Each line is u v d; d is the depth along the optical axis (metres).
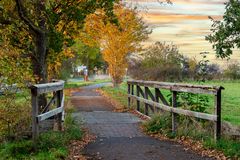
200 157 9.65
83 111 20.77
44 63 15.32
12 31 14.54
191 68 46.53
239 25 11.19
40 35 14.92
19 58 12.87
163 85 13.92
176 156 9.77
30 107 10.83
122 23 36.44
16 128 10.59
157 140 12.17
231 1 11.29
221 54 11.87
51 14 14.79
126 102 24.39
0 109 10.45
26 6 13.72
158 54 49.72
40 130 11.36
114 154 10.05
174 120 12.73
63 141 10.62
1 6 13.53
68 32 17.09
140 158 9.58
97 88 45.78
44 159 8.85
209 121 11.88
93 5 16.19
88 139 12.36
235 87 43.03
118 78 40.69
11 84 10.66
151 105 16.50
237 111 21.27
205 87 11.02
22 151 9.60
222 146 10.10
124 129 14.52
